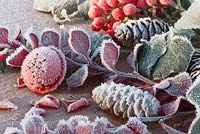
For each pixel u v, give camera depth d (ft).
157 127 1.42
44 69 1.56
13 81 1.65
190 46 1.50
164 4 1.73
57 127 1.29
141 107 1.41
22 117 1.48
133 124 1.31
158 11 1.81
